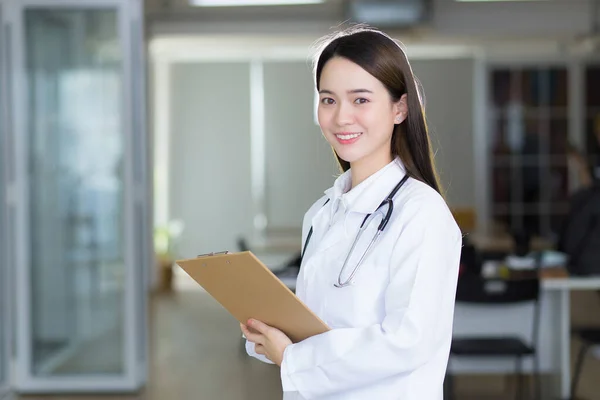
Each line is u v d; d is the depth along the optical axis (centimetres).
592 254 534
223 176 1160
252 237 1160
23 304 600
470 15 921
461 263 518
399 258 169
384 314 173
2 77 594
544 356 521
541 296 518
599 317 841
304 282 186
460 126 1135
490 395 564
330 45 181
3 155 597
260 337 180
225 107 1155
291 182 1158
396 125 186
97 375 597
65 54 596
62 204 602
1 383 587
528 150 1139
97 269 600
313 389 170
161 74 1135
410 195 176
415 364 165
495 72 1138
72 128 598
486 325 518
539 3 912
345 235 181
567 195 1140
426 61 1133
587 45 1017
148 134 1052
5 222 597
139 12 594
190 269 175
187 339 762
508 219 1144
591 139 1138
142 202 606
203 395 571
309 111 1152
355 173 188
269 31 936
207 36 945
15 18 593
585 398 542
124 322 598
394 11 853
